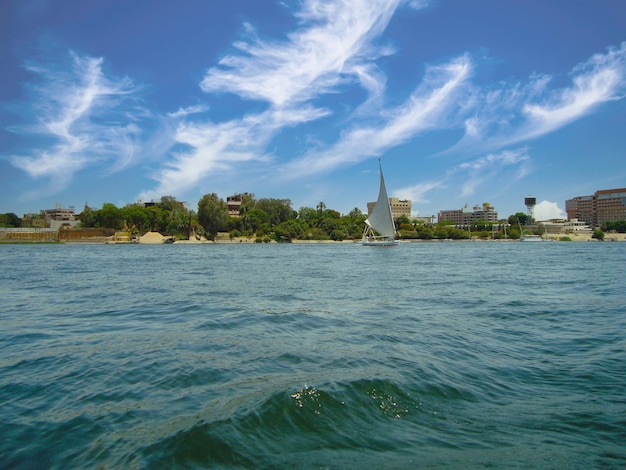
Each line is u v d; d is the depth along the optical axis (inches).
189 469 193.0
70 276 1362.0
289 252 3627.0
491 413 257.6
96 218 6658.5
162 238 6186.0
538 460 201.3
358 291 930.1
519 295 854.5
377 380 301.9
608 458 203.3
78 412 257.9
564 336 473.7
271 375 317.4
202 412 251.1
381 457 203.9
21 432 231.8
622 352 400.5
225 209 6441.9
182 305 710.5
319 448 212.2
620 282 1120.2
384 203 4227.4
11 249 4301.2
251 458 202.1
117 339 456.1
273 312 628.4
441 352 395.2
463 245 5885.8
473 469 193.2
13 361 372.5
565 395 288.0
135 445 214.2
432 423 243.1
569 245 5984.3
